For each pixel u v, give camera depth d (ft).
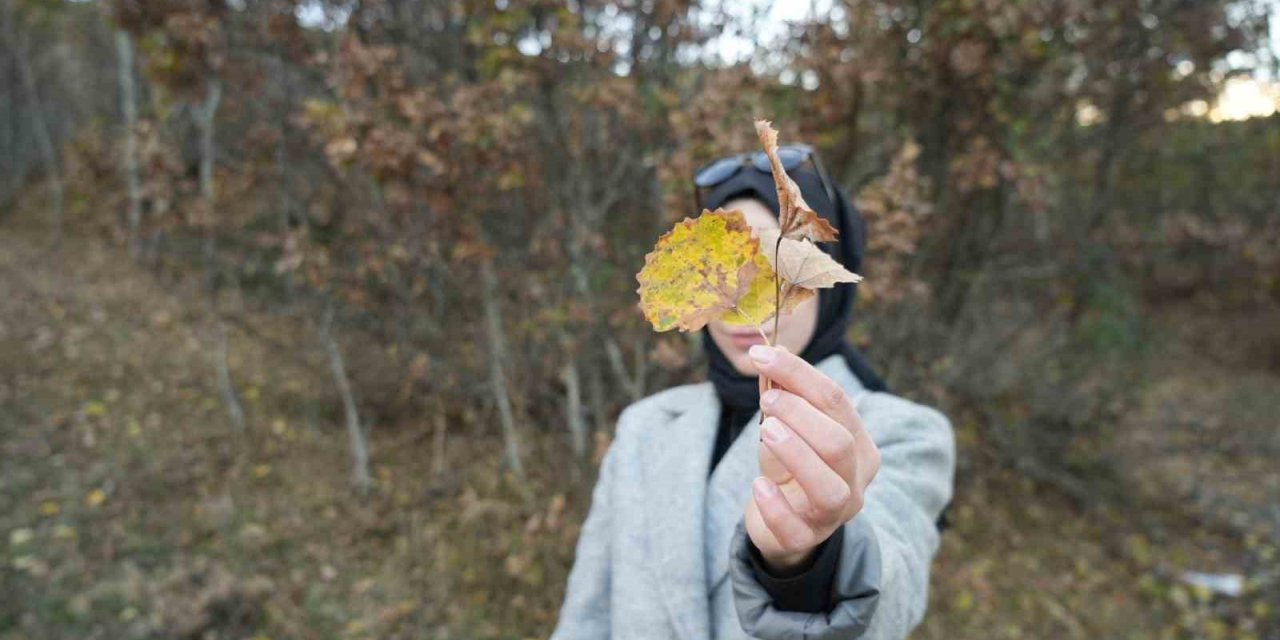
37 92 29.50
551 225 10.07
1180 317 23.12
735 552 2.33
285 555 10.35
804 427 1.72
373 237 10.55
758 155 3.48
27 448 12.39
